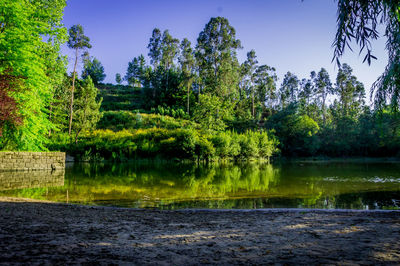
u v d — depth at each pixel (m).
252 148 32.44
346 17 3.82
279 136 45.47
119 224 3.99
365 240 3.06
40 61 13.95
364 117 43.25
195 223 4.21
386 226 3.88
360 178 13.17
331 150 46.19
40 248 2.57
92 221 4.11
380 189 9.56
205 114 34.25
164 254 2.54
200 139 28.55
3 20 12.30
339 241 3.03
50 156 15.70
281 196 8.08
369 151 45.25
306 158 42.78
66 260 2.26
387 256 2.45
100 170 16.25
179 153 28.33
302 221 4.36
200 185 10.20
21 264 2.10
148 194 8.08
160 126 36.38
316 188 9.73
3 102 10.29
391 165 24.89
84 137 26.42
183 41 66.44
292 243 2.96
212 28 50.28
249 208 6.34
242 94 60.81
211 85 49.94
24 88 11.59
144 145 26.62
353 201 7.36
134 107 50.72
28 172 13.78
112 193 8.13
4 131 12.66
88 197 7.42
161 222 4.26
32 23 13.19
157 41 67.19
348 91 59.69
